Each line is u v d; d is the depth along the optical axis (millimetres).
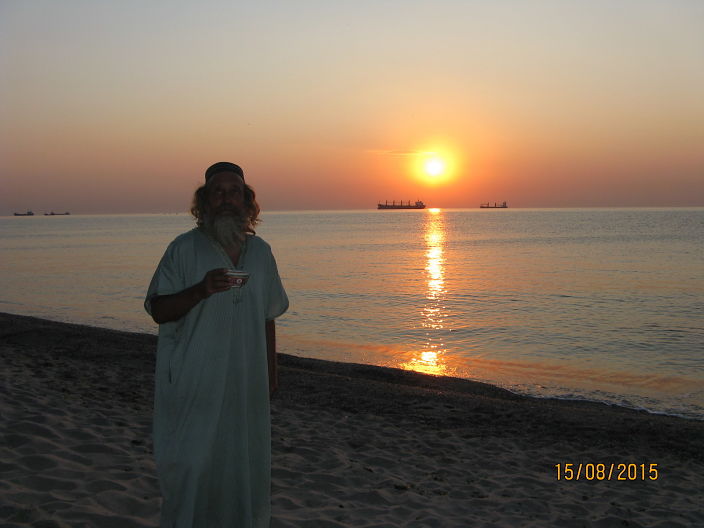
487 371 13188
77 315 20938
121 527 3488
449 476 5750
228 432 2668
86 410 6398
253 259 2764
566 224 156250
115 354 11203
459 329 18484
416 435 7293
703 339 16719
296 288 29719
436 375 12062
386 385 10016
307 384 9758
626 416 8805
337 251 61625
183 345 2621
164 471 2566
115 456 4836
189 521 2518
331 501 4535
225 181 2730
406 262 46844
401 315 21172
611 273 36438
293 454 5793
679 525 4758
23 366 9227
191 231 2758
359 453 6164
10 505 3529
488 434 7562
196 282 2633
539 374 12906
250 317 2723
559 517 4766
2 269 39656
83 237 101000
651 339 16797
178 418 2600
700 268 38938
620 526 4684
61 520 3430
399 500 4773
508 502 5059
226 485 2674
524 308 22797
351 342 16469
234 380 2668
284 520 3959
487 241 80875
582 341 16578
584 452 6965
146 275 35281
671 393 11391
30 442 4785
